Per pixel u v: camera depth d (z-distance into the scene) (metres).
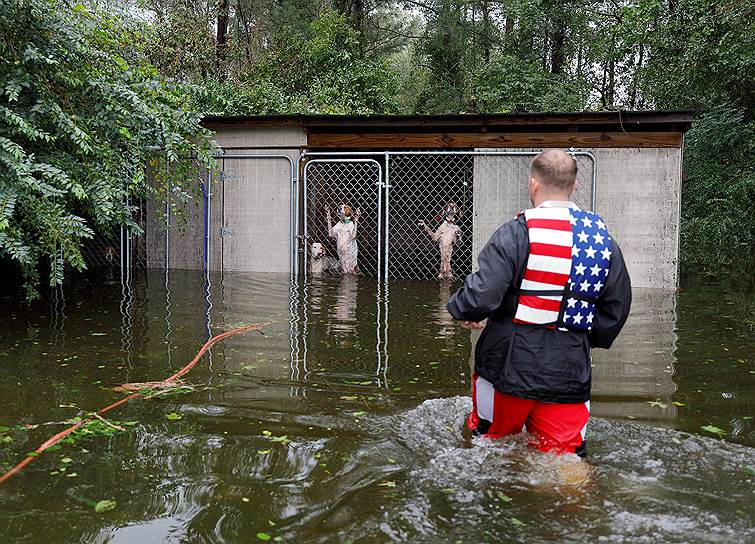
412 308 7.38
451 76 24.25
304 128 10.12
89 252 11.24
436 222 11.93
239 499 2.77
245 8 20.42
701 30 14.77
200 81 15.69
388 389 4.36
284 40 18.92
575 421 2.93
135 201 10.76
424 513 2.57
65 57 6.93
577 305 2.86
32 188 5.89
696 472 2.92
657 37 16.06
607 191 9.27
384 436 3.48
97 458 3.22
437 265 11.68
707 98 15.80
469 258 10.83
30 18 6.49
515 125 9.43
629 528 2.42
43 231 6.22
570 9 20.83
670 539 2.34
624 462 3.03
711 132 15.20
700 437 3.39
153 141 7.91
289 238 10.36
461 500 2.66
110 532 2.51
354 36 19.58
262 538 2.44
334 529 2.48
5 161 5.78
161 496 2.81
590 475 2.86
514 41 22.09
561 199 2.92
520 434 3.02
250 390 4.32
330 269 10.77
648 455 3.12
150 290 8.62
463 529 2.44
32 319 6.64
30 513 2.66
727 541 2.33
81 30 7.10
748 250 14.37
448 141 9.80
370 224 11.78
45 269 10.05
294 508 2.68
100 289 8.67
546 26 21.14
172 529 2.53
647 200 9.16
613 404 4.02
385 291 8.67
